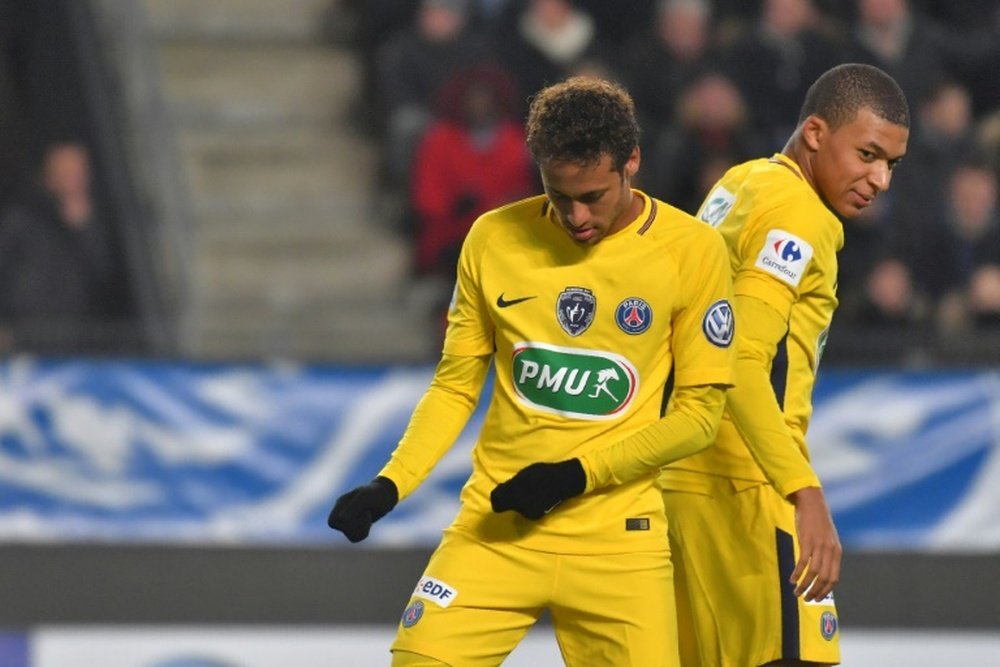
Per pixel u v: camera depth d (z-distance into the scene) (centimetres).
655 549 1306
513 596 1299
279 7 3450
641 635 1286
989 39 3153
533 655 2206
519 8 3072
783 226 1346
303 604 2397
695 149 2867
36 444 2342
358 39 3422
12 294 2667
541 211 1298
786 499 1313
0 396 2338
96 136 3058
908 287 2797
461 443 2380
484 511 1308
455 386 1333
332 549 2398
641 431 1270
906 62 3041
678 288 1273
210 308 2980
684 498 1427
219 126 3297
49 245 2692
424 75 3047
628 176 1233
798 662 1409
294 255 3102
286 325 2962
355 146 3288
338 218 3170
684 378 1283
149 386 2362
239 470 2370
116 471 2356
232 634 2183
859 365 2439
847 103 1378
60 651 2158
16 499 2339
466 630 1294
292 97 3359
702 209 1462
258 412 2373
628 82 2981
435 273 2945
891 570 2433
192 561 2389
